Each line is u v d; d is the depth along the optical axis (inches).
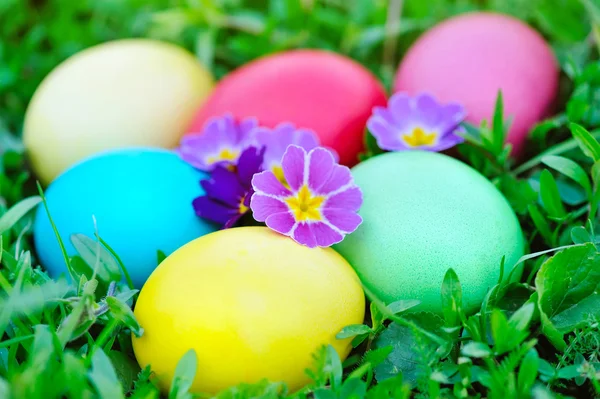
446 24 14.8
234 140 13.5
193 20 16.9
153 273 11.6
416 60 14.5
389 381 11.1
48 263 12.6
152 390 10.9
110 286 11.5
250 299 11.0
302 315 11.1
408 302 11.4
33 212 13.9
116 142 14.1
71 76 14.5
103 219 12.3
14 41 17.7
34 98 14.7
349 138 13.7
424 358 11.0
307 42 16.6
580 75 14.2
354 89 13.8
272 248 11.4
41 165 14.4
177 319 11.1
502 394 10.8
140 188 12.5
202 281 11.1
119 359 11.6
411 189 12.0
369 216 12.0
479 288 11.8
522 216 13.1
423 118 13.5
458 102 13.9
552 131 14.2
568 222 12.7
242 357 10.9
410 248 11.7
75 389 10.5
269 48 16.5
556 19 16.2
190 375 10.7
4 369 11.3
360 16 16.8
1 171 14.2
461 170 12.4
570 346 11.3
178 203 12.5
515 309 12.0
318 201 12.0
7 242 12.9
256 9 18.0
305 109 13.7
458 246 11.7
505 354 11.5
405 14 17.0
